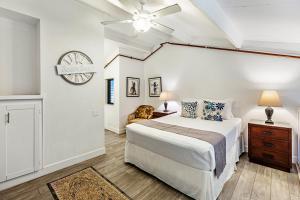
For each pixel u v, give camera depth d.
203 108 3.46
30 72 2.51
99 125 3.20
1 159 2.03
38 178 2.35
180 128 2.57
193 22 3.09
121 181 2.30
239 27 2.60
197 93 4.09
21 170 2.19
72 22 2.73
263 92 2.90
